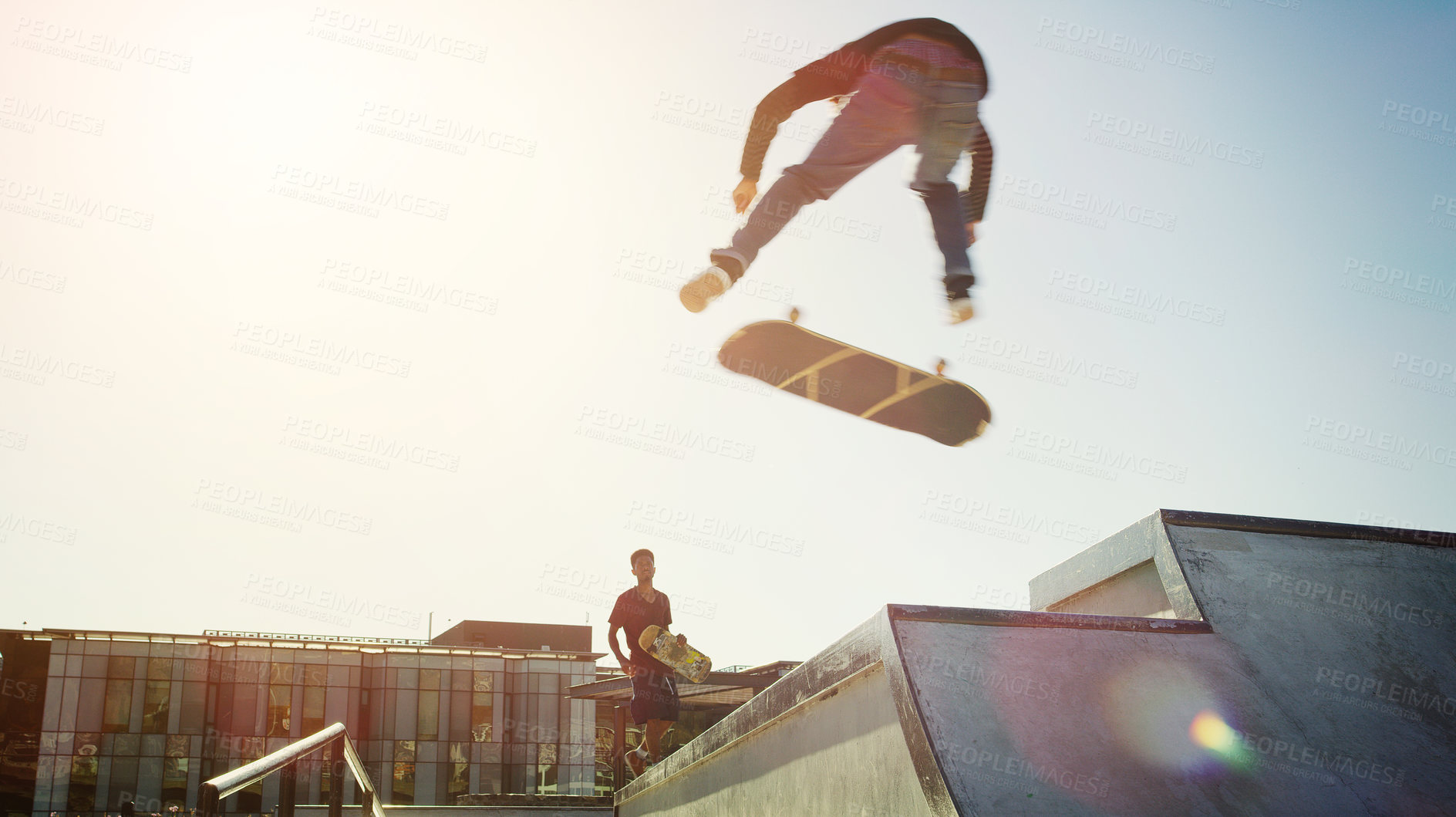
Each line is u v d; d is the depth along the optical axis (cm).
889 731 242
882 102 571
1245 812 210
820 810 285
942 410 607
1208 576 297
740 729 360
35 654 2752
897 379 608
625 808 521
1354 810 218
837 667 277
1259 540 320
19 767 2612
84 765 2661
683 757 426
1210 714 239
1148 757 222
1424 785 230
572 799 679
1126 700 239
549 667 3406
